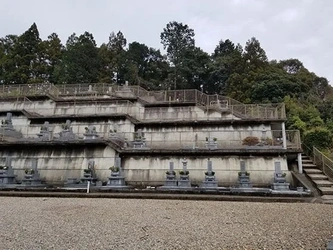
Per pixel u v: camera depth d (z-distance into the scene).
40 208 12.34
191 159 22.72
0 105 36.59
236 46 69.62
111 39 79.75
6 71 58.66
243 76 52.34
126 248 6.48
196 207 12.75
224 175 21.77
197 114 31.48
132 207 12.70
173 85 63.06
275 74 50.03
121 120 30.30
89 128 27.41
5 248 6.48
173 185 19.92
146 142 26.05
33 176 22.16
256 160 21.83
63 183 23.41
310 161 22.98
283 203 14.51
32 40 63.28
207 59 67.12
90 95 37.91
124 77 64.50
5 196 17.64
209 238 7.34
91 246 6.62
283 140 22.78
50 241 7.04
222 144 25.38
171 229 8.31
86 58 60.44
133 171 23.05
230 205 13.50
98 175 23.27
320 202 14.79
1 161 25.08
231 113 29.73
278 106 27.55
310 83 57.03
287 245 6.77
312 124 31.50
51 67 63.78
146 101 34.47
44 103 35.84
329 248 6.24
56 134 28.28
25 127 30.77
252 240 7.18
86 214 10.79
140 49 75.12
